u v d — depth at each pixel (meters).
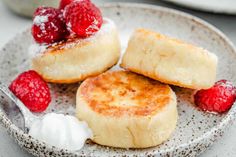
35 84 0.33
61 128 0.30
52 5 0.43
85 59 0.34
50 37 0.34
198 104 0.34
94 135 0.31
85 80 0.33
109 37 0.35
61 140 0.30
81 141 0.30
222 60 0.37
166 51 0.32
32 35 0.36
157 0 0.46
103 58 0.35
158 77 0.33
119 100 0.31
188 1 0.42
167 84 0.33
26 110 0.33
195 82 0.32
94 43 0.34
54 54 0.34
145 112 0.30
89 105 0.31
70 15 0.34
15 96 0.33
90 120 0.31
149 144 0.30
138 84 0.33
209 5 0.41
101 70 0.35
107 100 0.31
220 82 0.34
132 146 0.30
